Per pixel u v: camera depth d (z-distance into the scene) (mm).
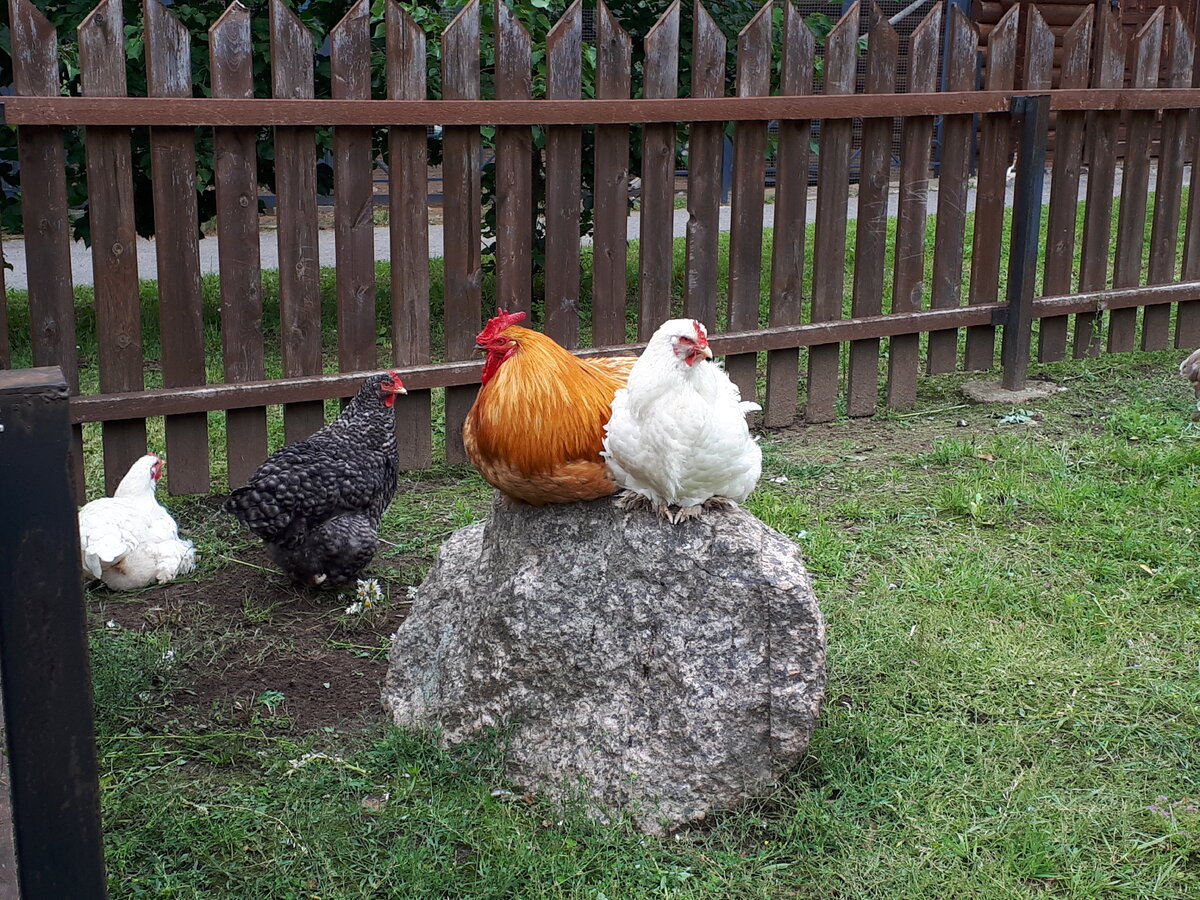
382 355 5566
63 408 1884
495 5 4047
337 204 4043
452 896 2580
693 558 2748
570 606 2803
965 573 3566
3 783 2154
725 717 2730
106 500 3590
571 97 4191
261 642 3348
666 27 4254
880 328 4781
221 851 2668
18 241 8523
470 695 2891
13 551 1906
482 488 4242
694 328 2600
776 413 4746
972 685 3111
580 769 2773
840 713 3016
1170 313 5836
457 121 4027
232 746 2949
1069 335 5934
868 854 2654
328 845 2674
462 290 4266
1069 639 3285
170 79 3756
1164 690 3076
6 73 5418
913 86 4676
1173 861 2633
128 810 2750
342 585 3553
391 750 2896
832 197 4664
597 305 4406
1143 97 5039
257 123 3826
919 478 4258
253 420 4102
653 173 4387
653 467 2678
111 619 3430
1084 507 3951
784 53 4469
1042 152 4828
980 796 2787
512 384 2754
